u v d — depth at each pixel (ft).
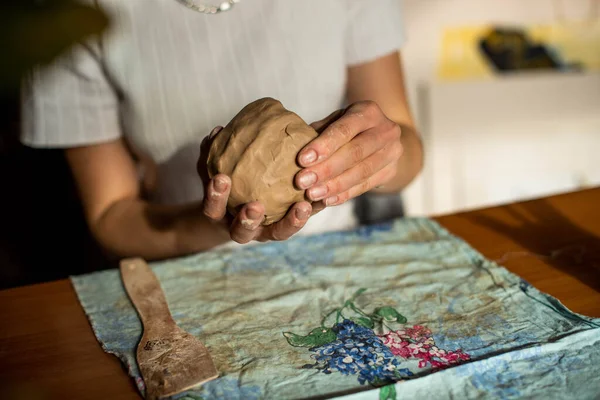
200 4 2.93
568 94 6.33
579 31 6.16
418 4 5.74
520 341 1.99
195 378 1.84
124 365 1.97
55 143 3.07
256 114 2.13
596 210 3.02
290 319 2.22
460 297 2.30
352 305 2.29
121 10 2.86
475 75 6.08
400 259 2.63
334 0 3.15
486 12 5.94
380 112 2.25
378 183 2.31
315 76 3.15
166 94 3.02
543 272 2.46
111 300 2.42
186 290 2.46
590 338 1.98
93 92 3.05
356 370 1.88
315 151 1.99
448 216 3.05
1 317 2.32
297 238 2.90
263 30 3.03
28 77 0.91
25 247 5.20
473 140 6.27
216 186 1.91
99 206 3.20
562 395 1.74
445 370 1.83
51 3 0.75
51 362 2.02
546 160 6.55
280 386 1.81
